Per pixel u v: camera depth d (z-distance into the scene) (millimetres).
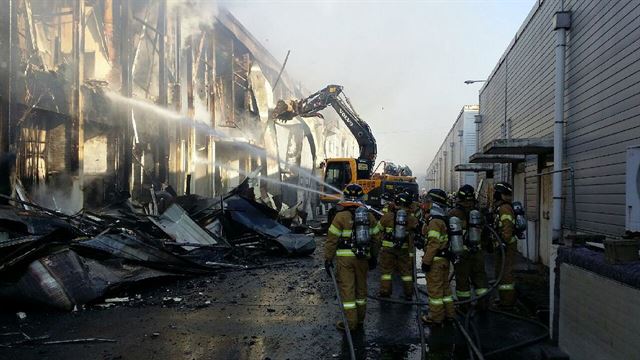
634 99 6094
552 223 8883
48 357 4445
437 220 5629
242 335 5266
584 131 7910
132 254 7379
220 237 11406
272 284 8141
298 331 5461
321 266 10234
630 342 3324
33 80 9891
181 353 4641
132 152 13484
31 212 7730
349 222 5422
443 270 5648
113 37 13156
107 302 6484
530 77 11539
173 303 6605
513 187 14008
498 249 6703
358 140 19641
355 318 5395
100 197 12680
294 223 17641
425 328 5648
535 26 11047
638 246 3576
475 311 6457
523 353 4785
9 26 8859
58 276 6070
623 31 6438
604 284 3736
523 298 7281
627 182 3977
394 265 7309
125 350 4680
